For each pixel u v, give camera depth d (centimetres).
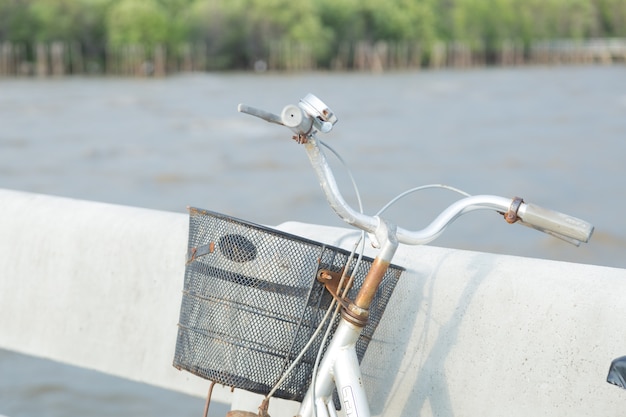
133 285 378
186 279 242
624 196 2661
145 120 5038
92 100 6431
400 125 4856
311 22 12081
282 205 2545
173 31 11212
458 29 14175
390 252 222
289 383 238
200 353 238
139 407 757
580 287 284
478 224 2094
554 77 10356
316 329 235
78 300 392
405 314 309
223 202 2600
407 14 13462
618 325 274
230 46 11919
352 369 225
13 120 4931
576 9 16275
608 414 273
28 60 10625
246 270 232
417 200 2562
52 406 745
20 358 870
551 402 282
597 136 4284
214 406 771
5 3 10400
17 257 409
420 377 303
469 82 9256
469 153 3691
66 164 3350
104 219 391
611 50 15625
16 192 428
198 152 3703
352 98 6900
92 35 10981
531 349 286
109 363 382
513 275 295
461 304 299
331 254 235
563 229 219
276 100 6650
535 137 4256
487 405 292
